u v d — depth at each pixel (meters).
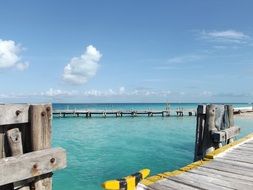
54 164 4.22
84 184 12.18
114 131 31.02
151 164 15.52
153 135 27.31
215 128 10.48
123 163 15.86
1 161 3.71
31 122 4.12
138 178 4.58
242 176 6.35
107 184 4.15
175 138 25.12
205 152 10.16
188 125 36.84
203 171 6.75
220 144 10.56
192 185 5.69
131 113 51.69
